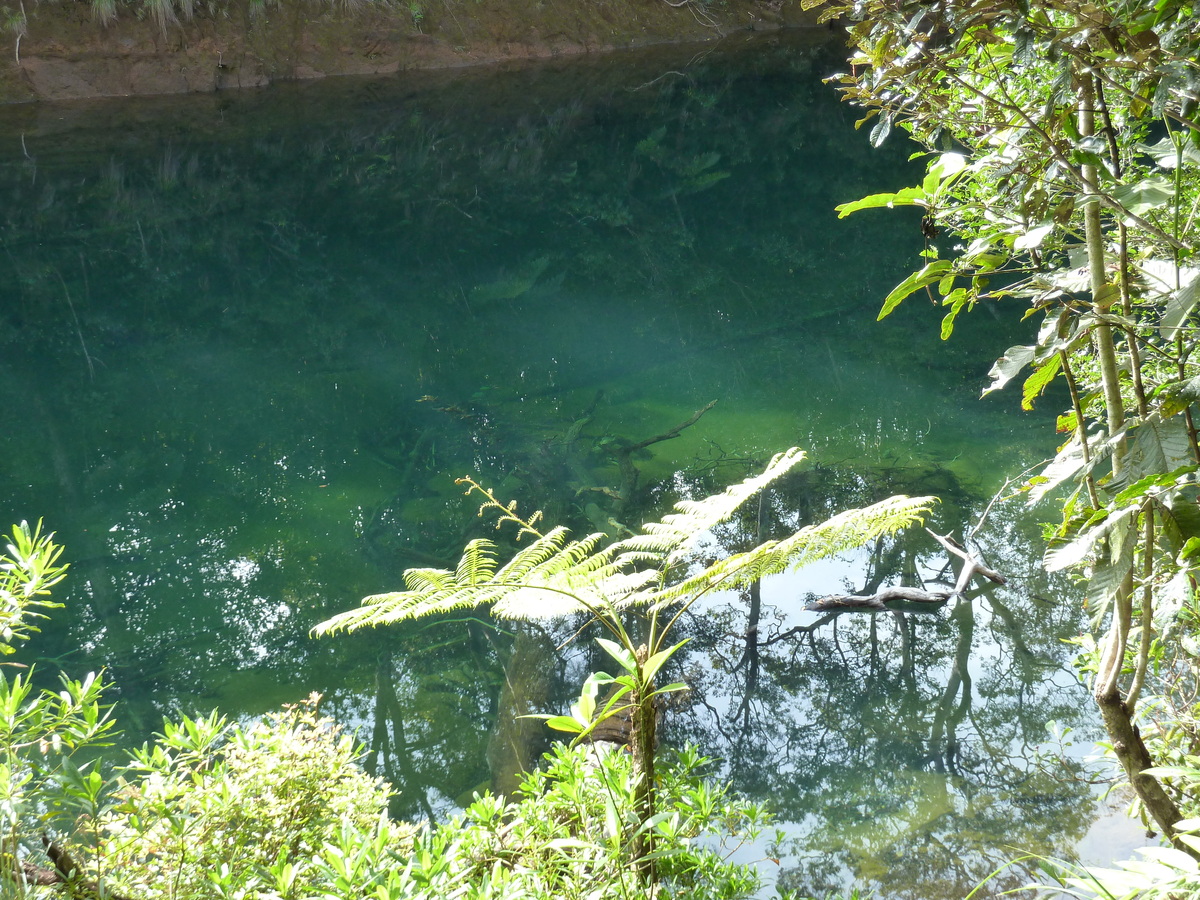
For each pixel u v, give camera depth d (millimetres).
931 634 3953
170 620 4633
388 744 3633
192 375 8172
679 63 20516
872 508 2391
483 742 3619
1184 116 1482
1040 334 1767
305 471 6352
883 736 3350
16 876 1664
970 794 2988
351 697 3979
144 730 3777
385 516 5648
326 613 4660
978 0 1486
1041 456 5527
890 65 1702
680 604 4324
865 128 16062
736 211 12641
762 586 4438
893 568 4508
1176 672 2557
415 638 4387
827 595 4328
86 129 15312
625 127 16594
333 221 12492
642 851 2062
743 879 2135
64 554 5320
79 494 6086
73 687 1925
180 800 2059
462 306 9812
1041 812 2855
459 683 4023
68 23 16734
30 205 12328
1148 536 1521
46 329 9172
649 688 2076
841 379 7238
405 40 19375
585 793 2164
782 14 23547
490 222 12531
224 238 11766
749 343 8289
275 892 1855
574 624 4234
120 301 9906
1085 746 3146
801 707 3570
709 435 6430
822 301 9266
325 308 9828
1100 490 1646
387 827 2094
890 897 2582
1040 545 4492
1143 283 1703
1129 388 2049
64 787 1766
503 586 2193
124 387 7914
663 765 2842
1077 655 3182
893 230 11305
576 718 1951
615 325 9109
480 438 6688
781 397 6992
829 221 11906
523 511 5523
